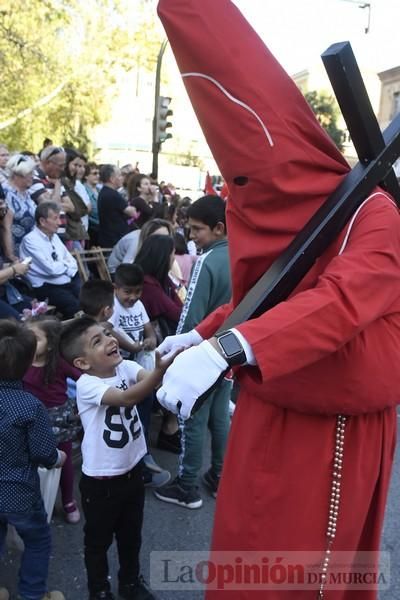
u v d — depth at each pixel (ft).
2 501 6.98
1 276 11.96
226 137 4.41
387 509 10.55
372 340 4.59
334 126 81.51
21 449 7.07
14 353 7.09
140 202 23.90
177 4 4.25
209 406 10.09
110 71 50.62
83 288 10.60
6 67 45.91
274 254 4.70
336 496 4.85
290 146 4.45
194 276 9.41
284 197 4.55
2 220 13.58
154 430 13.07
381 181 4.91
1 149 18.72
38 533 7.36
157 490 10.39
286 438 4.90
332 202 4.50
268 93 4.46
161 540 9.30
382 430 5.04
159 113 37.35
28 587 7.35
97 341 7.46
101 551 7.47
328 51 4.47
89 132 64.75
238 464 5.24
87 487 7.34
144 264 12.26
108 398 7.10
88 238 20.86
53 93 48.88
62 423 9.01
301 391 4.69
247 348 3.85
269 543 4.99
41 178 18.58
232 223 4.95
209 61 4.27
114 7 47.85
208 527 9.75
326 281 4.06
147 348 11.43
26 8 44.65
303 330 3.86
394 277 4.21
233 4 4.46
